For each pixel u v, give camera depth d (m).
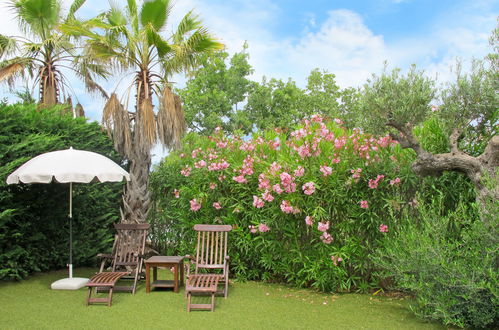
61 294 6.08
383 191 6.20
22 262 7.09
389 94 5.15
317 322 4.78
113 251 6.97
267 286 6.89
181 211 8.15
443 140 5.79
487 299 4.31
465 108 5.25
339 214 6.50
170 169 9.06
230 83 23.69
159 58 9.02
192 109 22.61
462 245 4.56
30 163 6.12
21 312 5.10
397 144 6.20
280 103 24.52
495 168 4.86
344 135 6.54
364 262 6.38
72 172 5.88
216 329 4.50
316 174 6.43
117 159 9.05
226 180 7.53
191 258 6.62
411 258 4.70
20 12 14.06
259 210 7.11
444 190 5.86
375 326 4.62
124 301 5.73
